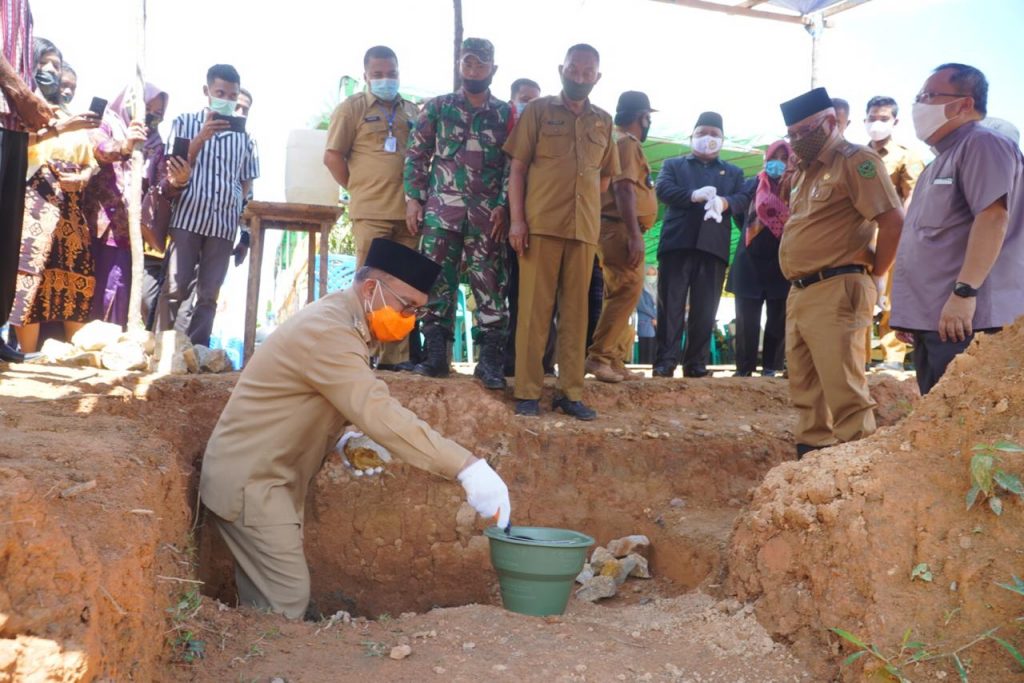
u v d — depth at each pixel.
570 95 5.22
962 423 3.28
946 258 3.99
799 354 4.77
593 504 5.13
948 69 3.99
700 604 3.84
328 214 6.04
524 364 5.37
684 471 5.25
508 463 5.12
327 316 3.86
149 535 2.77
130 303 5.99
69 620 2.10
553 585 3.75
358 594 4.80
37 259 5.52
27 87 4.47
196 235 5.93
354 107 5.77
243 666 2.92
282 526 4.03
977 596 2.84
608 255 6.00
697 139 6.65
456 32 6.93
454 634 3.35
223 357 5.66
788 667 3.10
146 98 6.30
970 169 3.83
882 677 2.76
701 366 6.79
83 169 5.71
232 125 6.21
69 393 4.57
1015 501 2.95
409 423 3.72
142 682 2.49
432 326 5.65
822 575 3.17
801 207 4.64
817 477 3.39
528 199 5.26
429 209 5.46
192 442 4.61
